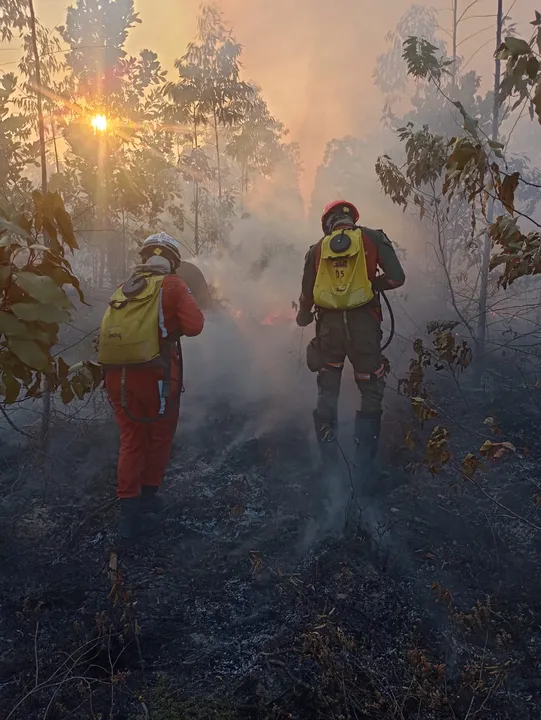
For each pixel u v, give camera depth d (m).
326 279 3.33
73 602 2.42
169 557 2.72
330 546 2.76
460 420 4.10
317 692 2.00
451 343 3.59
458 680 2.06
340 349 3.38
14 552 2.71
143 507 3.05
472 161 1.97
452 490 3.19
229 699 1.98
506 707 1.96
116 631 2.24
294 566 2.64
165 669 2.11
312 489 3.29
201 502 3.18
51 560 2.68
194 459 3.68
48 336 1.41
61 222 1.48
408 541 2.82
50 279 1.29
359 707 1.93
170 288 2.88
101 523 2.98
